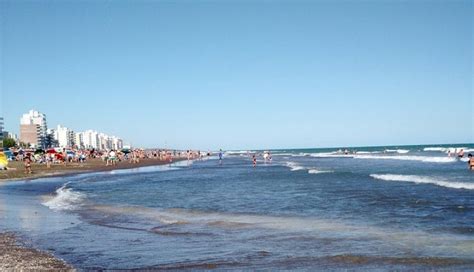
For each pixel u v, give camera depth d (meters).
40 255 11.23
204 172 59.69
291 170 56.38
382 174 40.94
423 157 79.81
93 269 9.80
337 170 51.16
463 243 11.86
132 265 10.20
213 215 18.48
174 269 9.82
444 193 23.41
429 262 9.99
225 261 10.48
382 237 12.96
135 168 75.62
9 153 101.19
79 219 17.84
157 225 16.03
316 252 11.26
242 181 39.56
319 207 20.17
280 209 19.92
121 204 23.33
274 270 9.65
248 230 14.66
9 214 19.47
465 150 100.38
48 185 38.78
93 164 87.50
